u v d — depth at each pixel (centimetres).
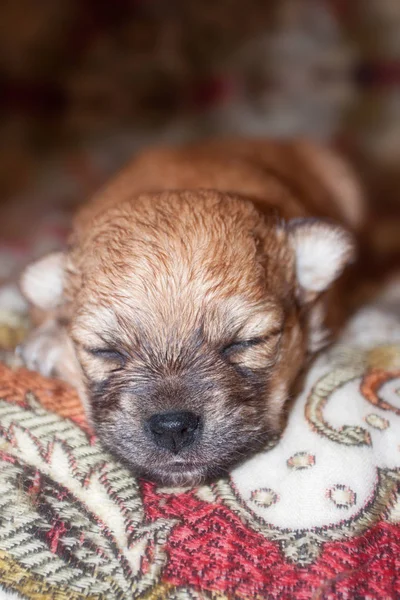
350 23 60
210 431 19
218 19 62
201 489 19
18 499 18
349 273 30
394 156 48
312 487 19
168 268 20
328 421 20
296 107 57
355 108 56
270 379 21
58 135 56
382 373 22
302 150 34
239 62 61
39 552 17
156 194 23
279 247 22
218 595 17
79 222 26
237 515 18
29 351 23
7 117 59
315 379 22
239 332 20
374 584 17
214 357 20
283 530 18
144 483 19
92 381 21
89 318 20
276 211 24
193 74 61
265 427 20
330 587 17
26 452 20
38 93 61
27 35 61
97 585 17
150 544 18
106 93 61
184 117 58
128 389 20
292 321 22
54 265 24
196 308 20
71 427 21
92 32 62
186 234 21
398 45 58
